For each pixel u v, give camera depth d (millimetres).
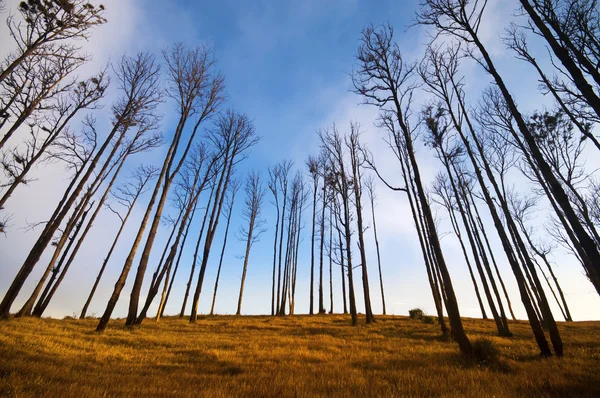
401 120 12227
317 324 20766
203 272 22594
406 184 18203
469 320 24531
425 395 5516
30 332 11250
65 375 6289
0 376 5770
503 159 16734
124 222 25984
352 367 8133
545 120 15922
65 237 18531
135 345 11344
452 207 23875
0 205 13172
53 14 11039
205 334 15422
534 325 10211
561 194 6074
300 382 6250
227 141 25031
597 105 5480
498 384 5980
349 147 24234
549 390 5629
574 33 8219
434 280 17797
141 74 18938
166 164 17094
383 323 21266
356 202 23203
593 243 5391
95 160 17109
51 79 13367
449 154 16547
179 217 26453
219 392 5414
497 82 8500
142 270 16312
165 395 5242
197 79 18781
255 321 22797
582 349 10898
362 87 12984
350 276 21438
